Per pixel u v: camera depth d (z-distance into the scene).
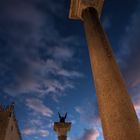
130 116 6.44
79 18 11.99
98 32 9.59
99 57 8.48
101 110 7.23
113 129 6.33
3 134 30.77
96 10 11.25
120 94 7.06
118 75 7.77
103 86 7.52
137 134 6.03
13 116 35.06
